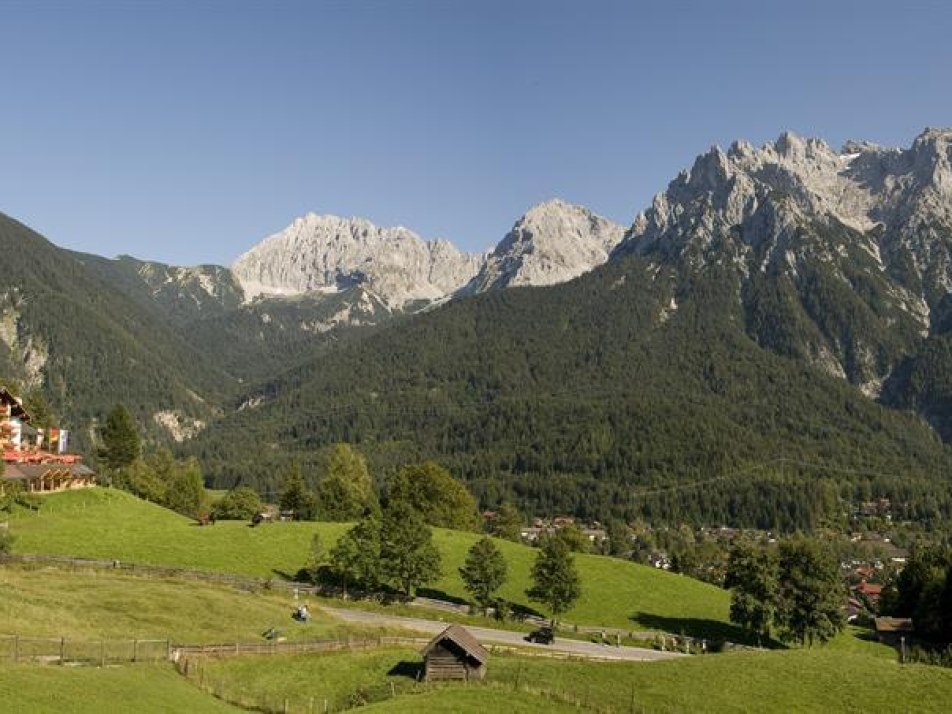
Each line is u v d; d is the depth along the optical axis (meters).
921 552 166.50
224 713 59.28
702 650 109.69
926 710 69.94
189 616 81.62
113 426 182.50
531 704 65.19
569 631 112.31
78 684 55.75
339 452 188.50
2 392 143.88
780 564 123.56
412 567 113.75
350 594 111.38
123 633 72.44
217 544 129.00
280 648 76.19
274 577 115.75
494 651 87.12
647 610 131.12
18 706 49.50
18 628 66.06
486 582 113.44
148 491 175.50
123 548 118.38
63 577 90.19
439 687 69.00
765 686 73.81
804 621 119.06
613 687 72.44
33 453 145.50
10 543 105.12
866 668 79.19
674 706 68.69
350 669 73.88
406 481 178.12
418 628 96.69
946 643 134.88
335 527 146.75
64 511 132.62
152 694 58.28
